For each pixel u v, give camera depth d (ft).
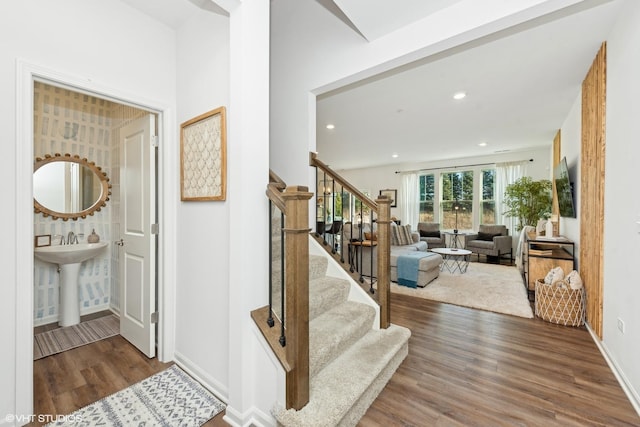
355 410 5.21
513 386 6.31
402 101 12.54
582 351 7.82
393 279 15.19
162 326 7.32
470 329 9.29
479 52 8.67
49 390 6.22
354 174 31.96
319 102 12.67
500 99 12.23
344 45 8.56
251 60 5.35
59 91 9.78
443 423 5.23
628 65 6.35
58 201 9.89
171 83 7.33
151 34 6.98
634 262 5.98
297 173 9.93
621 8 6.68
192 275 6.79
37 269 9.57
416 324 9.71
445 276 16.43
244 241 5.21
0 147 4.90
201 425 5.30
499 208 23.79
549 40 8.02
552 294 9.81
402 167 28.86
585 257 9.80
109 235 11.12
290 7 9.43
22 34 5.16
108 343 8.39
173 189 7.31
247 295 5.28
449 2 6.49
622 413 5.49
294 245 4.62
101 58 6.16
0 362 4.92
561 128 15.87
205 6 6.42
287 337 4.76
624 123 6.53
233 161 5.31
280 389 4.81
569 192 12.11
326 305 7.45
